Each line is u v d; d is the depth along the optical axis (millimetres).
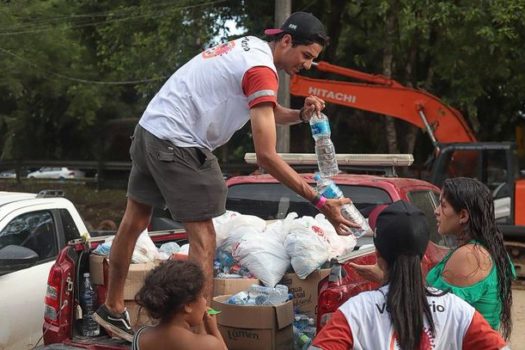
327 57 16531
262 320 3479
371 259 3906
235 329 3527
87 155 24094
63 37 19344
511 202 10906
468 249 3057
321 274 3883
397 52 16547
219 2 15266
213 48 3410
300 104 16406
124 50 16281
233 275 3961
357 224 3293
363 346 2467
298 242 3865
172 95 3332
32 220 5789
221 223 4125
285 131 12453
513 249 11227
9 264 5195
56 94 20219
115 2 17672
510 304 3137
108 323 3713
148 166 3375
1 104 22562
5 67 18188
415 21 14062
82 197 20328
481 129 20125
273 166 3146
